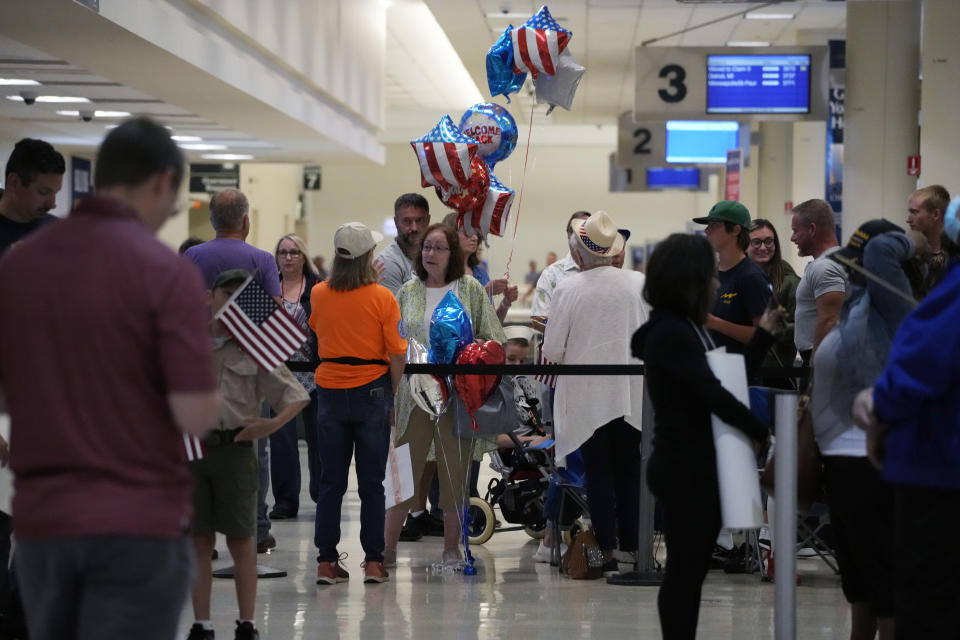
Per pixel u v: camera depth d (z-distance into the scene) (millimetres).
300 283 26375
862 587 13508
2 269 8477
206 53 34562
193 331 8328
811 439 13445
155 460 8367
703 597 18734
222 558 21906
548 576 20422
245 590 15445
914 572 10539
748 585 19719
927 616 10469
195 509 15172
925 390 10172
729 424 12477
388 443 19516
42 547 8195
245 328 14578
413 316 21016
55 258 8352
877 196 38469
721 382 12523
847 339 12891
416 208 24078
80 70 34562
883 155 38406
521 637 16234
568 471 21125
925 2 34625
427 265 20922
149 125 8781
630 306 19812
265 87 41156
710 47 45188
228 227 20625
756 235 21953
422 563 21625
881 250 12820
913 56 38281
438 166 21781
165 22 30969
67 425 8164
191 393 8234
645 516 19781
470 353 19750
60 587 8320
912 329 10375
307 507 28406
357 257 18953
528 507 23406
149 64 33344
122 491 8164
